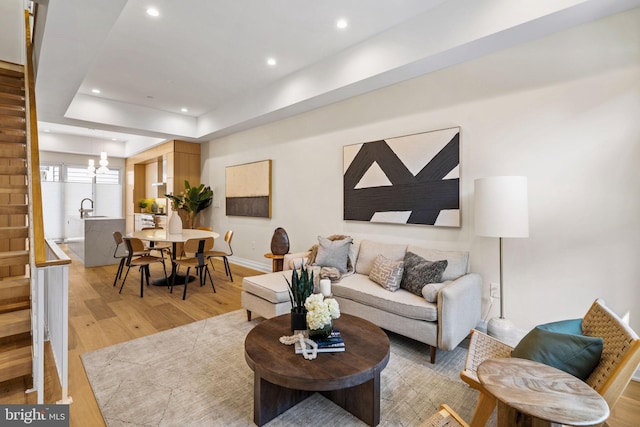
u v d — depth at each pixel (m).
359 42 3.44
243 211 5.85
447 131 3.11
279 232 4.34
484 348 1.79
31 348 2.15
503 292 2.81
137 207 9.28
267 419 1.75
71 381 2.12
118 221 5.94
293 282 2.09
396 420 1.78
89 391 2.01
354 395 1.82
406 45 3.04
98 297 3.96
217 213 6.67
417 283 2.73
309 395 2.01
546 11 2.25
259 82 4.59
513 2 2.40
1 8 3.90
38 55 3.23
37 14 3.22
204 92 5.01
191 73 4.28
